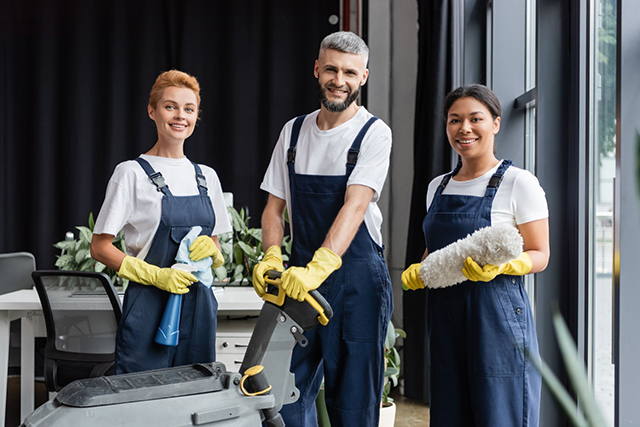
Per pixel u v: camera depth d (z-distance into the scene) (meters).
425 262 1.76
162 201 2.06
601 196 2.06
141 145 4.51
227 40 4.53
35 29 4.45
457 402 1.82
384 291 1.88
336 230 1.71
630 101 1.60
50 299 2.58
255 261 3.47
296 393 1.52
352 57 1.78
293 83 4.54
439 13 3.34
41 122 4.44
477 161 1.89
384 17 4.36
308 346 1.87
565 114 2.21
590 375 2.16
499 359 1.73
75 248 3.49
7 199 4.47
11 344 4.23
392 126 4.36
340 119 1.88
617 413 1.62
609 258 2.02
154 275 1.99
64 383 2.62
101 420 1.21
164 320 1.97
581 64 2.12
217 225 2.31
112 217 2.02
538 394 1.79
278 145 2.02
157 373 1.37
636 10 1.60
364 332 1.84
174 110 2.10
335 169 1.85
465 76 3.32
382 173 1.83
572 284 2.19
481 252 1.61
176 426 1.28
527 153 2.88
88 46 4.46
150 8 4.50
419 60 3.72
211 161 4.56
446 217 1.89
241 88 4.54
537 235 1.77
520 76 2.92
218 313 3.01
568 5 2.20
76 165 4.46
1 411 2.92
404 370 3.88
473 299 1.76
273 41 4.53
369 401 1.85
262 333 1.48
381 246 1.93
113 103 4.48
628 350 1.61
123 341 2.00
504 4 2.93
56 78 4.47
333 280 1.83
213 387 1.36
